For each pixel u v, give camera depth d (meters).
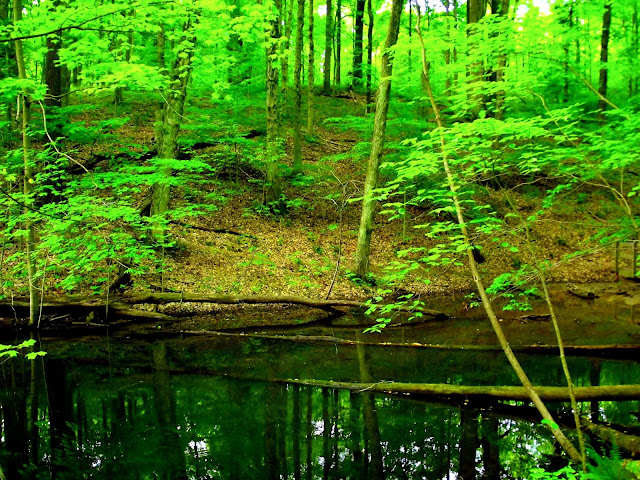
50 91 12.00
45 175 9.17
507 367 8.02
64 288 10.84
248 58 16.39
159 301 11.30
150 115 21.36
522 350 8.90
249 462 5.34
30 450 5.59
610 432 5.34
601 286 13.63
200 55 7.41
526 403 6.73
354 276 14.05
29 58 11.52
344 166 21.20
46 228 9.92
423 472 5.10
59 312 10.84
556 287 13.97
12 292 10.67
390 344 9.66
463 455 5.41
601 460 3.51
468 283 14.55
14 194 8.94
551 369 7.83
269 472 5.17
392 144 13.76
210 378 7.95
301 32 18.83
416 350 9.27
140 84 7.11
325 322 11.59
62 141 13.12
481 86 5.98
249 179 17.88
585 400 6.12
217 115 16.92
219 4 5.40
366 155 17.03
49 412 6.66
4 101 8.99
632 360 8.24
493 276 14.80
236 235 15.52
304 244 15.84
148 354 9.27
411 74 10.95
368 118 15.67
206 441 5.80
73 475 5.00
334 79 31.95
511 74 6.27
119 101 20.48
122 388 7.52
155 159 11.39
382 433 6.00
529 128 5.04
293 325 11.32
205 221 15.82
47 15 5.20
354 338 10.24
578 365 8.01
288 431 6.07
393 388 7.21
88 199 8.54
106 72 7.52
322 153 22.16
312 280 13.85
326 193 18.80
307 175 18.78
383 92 12.93
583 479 3.41
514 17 5.73
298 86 18.73
